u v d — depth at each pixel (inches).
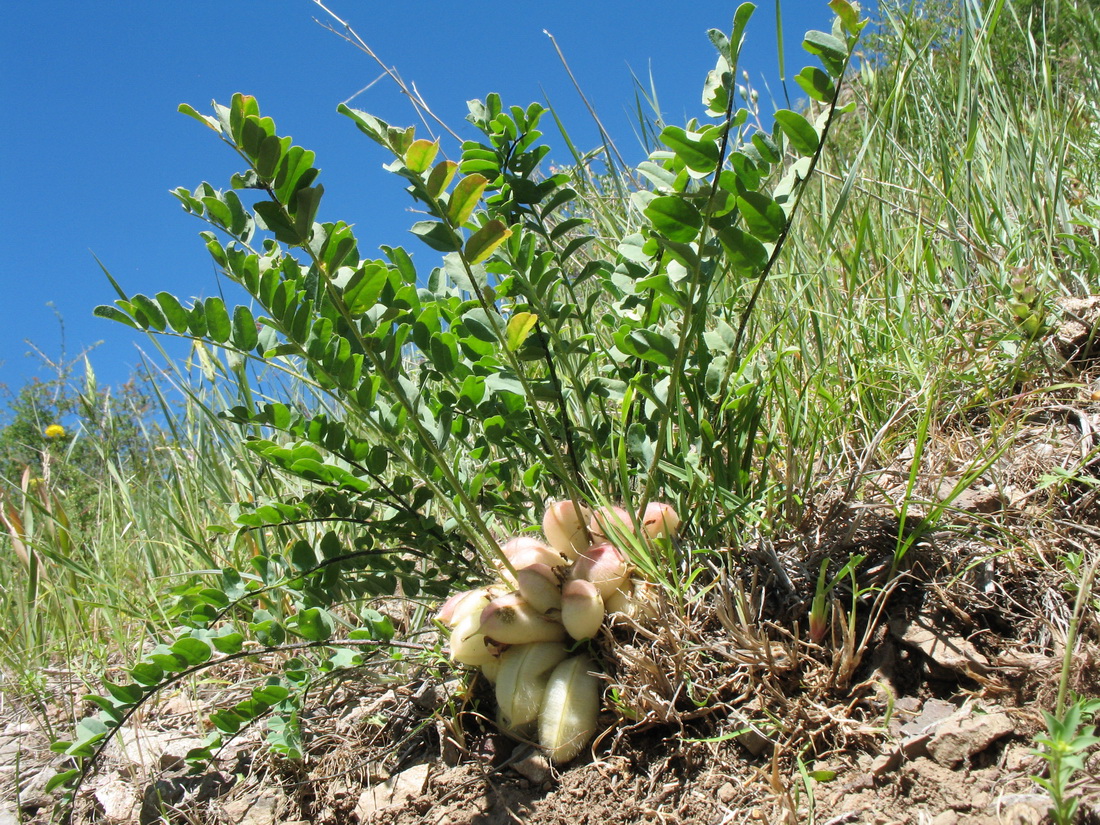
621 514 15.8
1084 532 14.3
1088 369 17.3
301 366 18.2
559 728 14.0
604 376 18.5
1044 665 12.8
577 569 14.9
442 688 16.1
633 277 16.8
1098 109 26.0
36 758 18.1
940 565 14.4
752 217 13.9
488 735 15.4
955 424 17.9
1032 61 25.5
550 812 13.7
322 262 13.6
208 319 14.2
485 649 14.9
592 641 15.0
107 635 22.1
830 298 21.5
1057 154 22.8
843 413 18.2
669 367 14.9
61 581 23.0
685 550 15.6
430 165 13.6
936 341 19.1
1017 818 11.2
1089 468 15.3
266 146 12.6
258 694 14.5
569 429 16.4
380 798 14.9
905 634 13.8
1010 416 16.2
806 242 24.2
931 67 26.1
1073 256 20.3
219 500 23.8
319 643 15.2
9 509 22.1
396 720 16.2
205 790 16.1
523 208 16.8
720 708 13.8
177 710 18.3
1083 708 10.8
